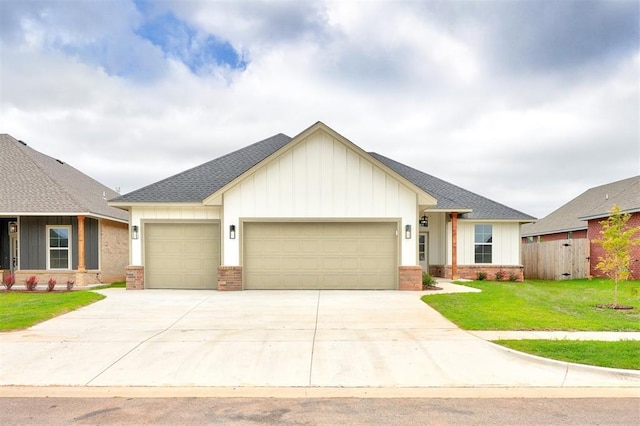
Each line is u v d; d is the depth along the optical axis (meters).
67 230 18.62
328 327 9.26
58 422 4.85
